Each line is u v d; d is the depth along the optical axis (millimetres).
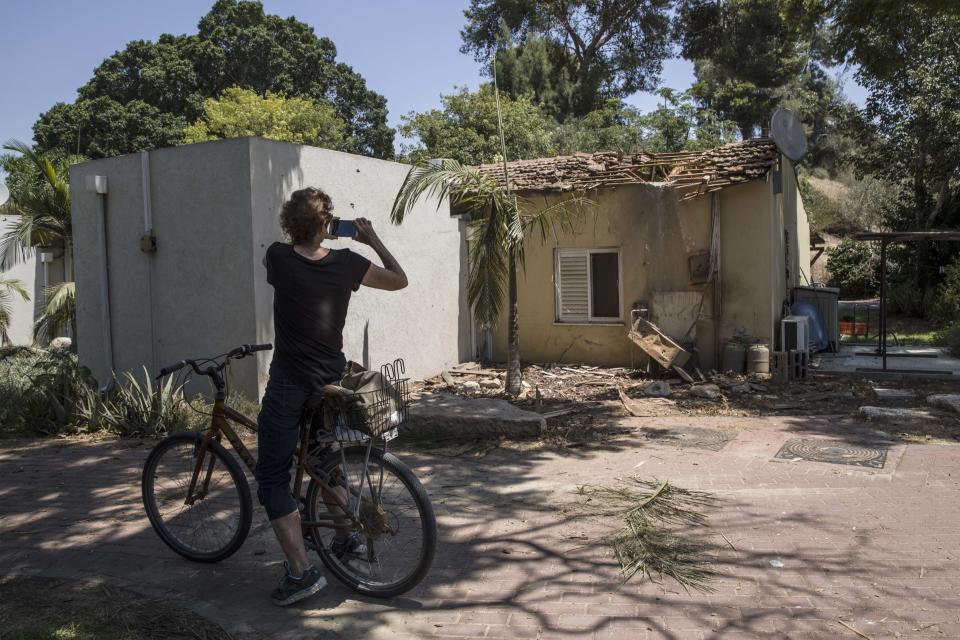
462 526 5172
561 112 35906
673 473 6434
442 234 12688
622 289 12617
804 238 18281
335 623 3752
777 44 37719
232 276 9320
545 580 4238
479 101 27438
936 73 22500
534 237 13195
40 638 3514
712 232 11922
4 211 19953
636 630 3617
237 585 4215
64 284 14586
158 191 9812
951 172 23016
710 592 4035
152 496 4715
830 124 47062
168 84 38531
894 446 7148
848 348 15039
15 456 7398
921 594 3945
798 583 4121
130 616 3805
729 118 38562
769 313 11703
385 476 3988
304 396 3854
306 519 4109
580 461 6945
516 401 10125
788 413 9047
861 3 12953
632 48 39281
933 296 21359
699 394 10242
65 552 4754
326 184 10156
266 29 40781
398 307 11453
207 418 8422
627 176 12625
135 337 10203
